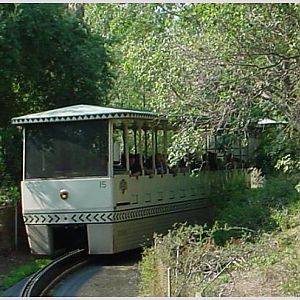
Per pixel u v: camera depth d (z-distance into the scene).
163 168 18.84
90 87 21.89
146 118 17.03
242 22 11.66
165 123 18.09
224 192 22.02
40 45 20.00
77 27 21.47
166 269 10.17
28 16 19.05
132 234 17.16
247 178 24.12
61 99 21.66
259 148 22.91
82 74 21.55
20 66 19.52
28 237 17.20
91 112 16.48
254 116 12.67
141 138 18.00
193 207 20.66
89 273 15.14
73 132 16.78
